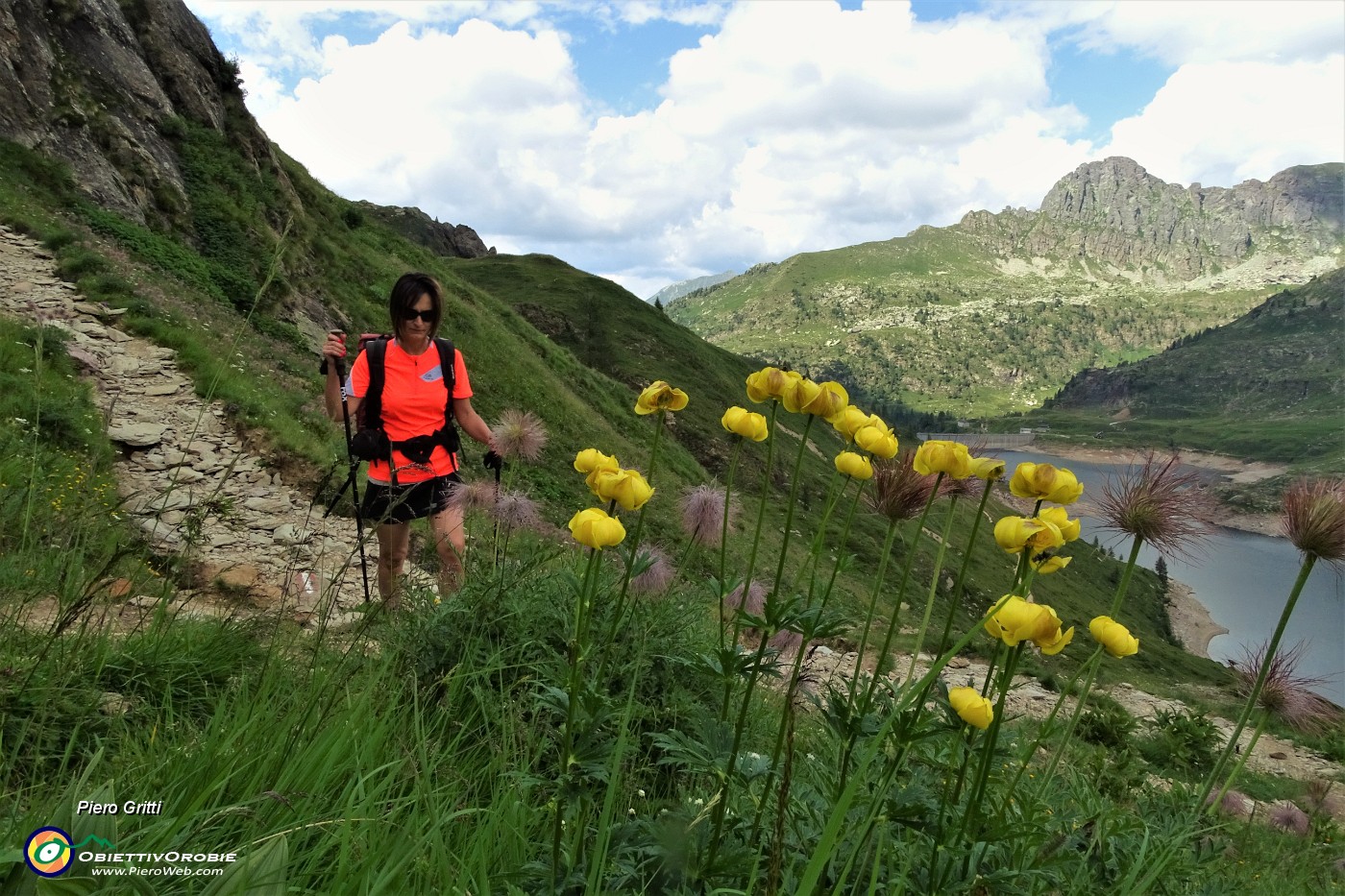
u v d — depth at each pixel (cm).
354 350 1627
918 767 160
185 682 220
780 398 148
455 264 8612
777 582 134
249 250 1828
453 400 353
